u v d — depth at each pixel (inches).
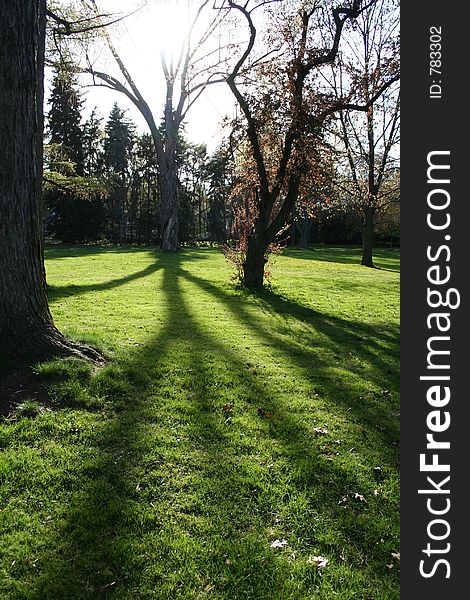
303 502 124.9
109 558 100.3
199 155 2316.7
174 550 103.7
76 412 164.4
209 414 176.1
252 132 482.9
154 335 291.6
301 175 497.7
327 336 335.0
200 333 307.7
